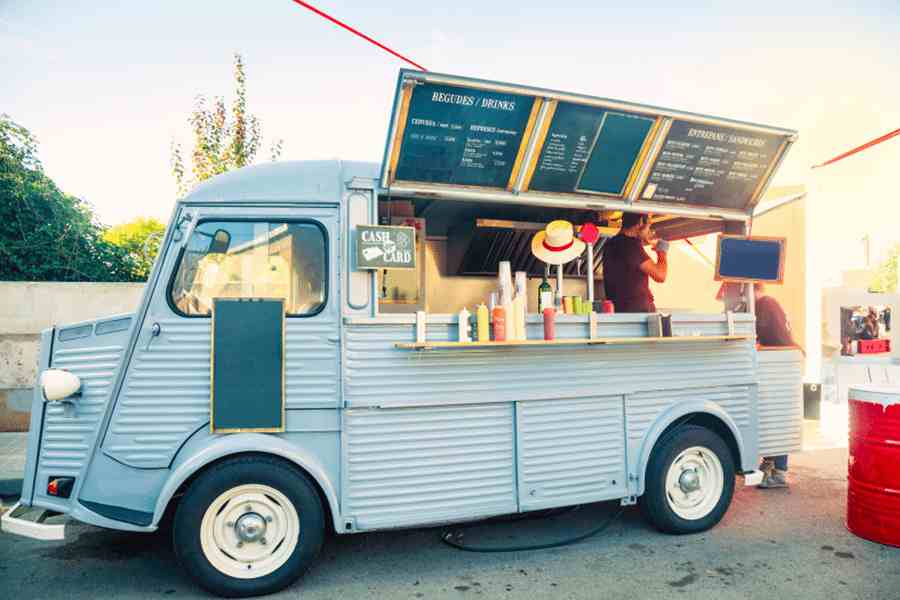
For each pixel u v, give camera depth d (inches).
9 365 283.4
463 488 141.9
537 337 152.1
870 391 160.6
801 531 167.2
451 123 140.6
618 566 143.9
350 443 133.7
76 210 395.9
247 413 129.6
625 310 199.3
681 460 166.1
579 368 154.7
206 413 129.8
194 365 130.2
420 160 143.1
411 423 138.3
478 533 167.3
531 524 174.6
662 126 158.9
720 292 226.4
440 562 147.3
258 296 135.0
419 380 139.5
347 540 162.2
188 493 125.8
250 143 375.6
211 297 133.0
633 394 160.2
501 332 144.7
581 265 221.1
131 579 138.8
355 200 140.4
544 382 150.6
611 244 204.2
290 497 129.0
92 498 127.3
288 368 132.5
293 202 137.8
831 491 205.3
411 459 137.9
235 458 129.1
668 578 137.1
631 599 126.7
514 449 147.2
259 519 128.5
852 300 420.8
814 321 293.1
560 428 151.8
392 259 137.6
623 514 182.5
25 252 372.5
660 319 162.7
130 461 128.1
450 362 142.3
